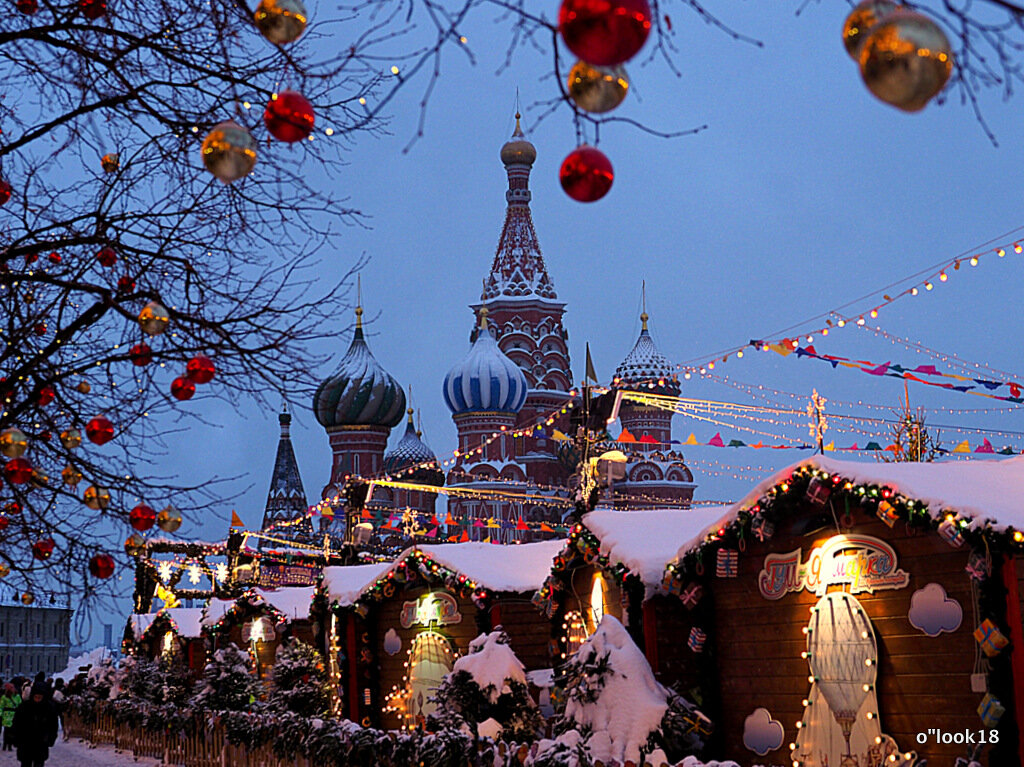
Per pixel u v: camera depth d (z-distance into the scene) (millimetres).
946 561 12789
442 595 24062
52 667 104500
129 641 42062
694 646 15844
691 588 15859
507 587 22281
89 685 38250
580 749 13531
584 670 15289
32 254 8164
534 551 24031
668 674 16969
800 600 14625
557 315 106625
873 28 3635
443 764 15672
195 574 39031
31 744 21969
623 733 14766
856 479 13125
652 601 17109
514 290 106188
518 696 18344
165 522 7449
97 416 7535
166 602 39156
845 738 13766
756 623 15305
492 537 90125
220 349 7543
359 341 100625
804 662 14547
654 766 13484
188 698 31312
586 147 4684
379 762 17344
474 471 94500
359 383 98312
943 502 12016
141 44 7848
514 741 18062
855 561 13852
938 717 12758
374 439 98688
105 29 7773
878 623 13531
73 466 7727
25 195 8375
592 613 19719
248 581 36469
